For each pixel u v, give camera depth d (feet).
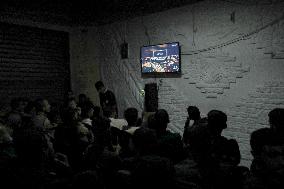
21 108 16.37
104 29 25.09
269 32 15.70
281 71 15.37
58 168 9.05
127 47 23.35
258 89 16.31
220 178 6.79
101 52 25.44
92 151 8.07
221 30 17.76
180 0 19.33
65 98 24.63
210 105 18.62
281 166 5.64
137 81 22.89
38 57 22.79
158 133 8.92
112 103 21.17
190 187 6.42
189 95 19.75
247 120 16.89
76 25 24.94
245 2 16.56
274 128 7.58
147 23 21.91
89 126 13.57
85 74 25.49
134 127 11.27
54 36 23.85
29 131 5.88
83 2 21.15
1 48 20.58
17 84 21.45
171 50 20.15
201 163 6.84
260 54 16.14
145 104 21.40
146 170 5.13
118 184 7.09
